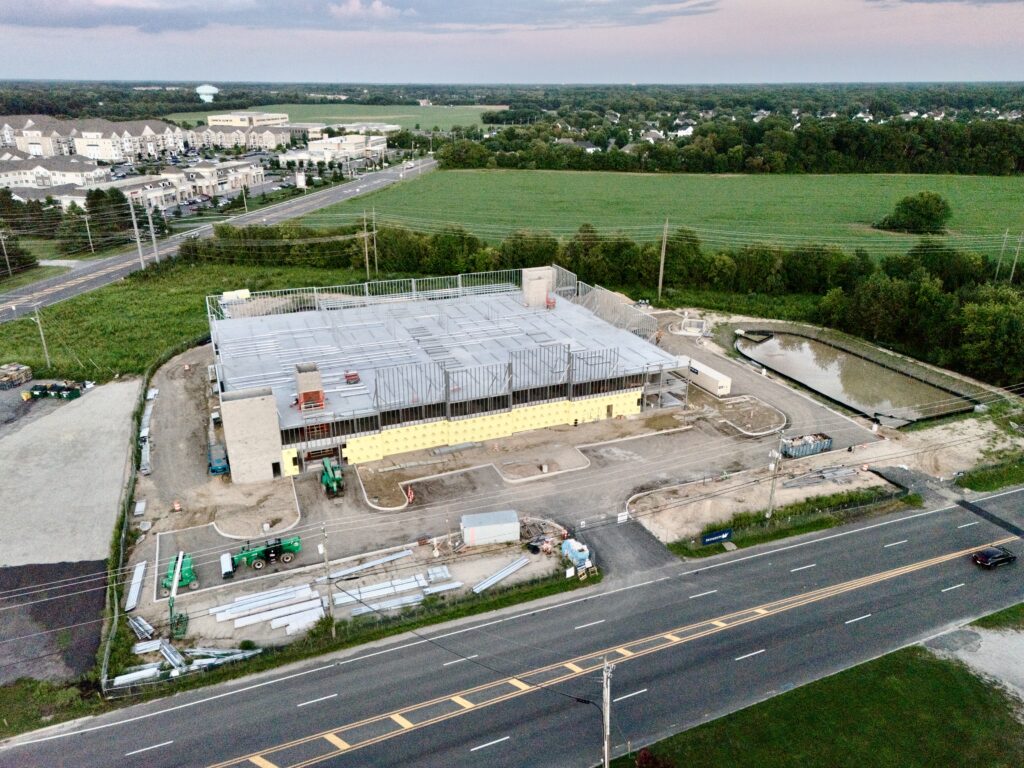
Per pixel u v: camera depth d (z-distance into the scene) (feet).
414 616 181.78
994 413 302.66
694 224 645.92
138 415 288.10
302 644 171.42
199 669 163.32
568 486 241.76
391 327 330.13
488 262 505.25
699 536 214.90
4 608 185.26
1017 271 447.83
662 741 146.51
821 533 220.23
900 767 141.90
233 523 219.41
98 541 213.25
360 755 143.13
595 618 182.91
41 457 260.01
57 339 374.63
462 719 151.94
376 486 239.91
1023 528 223.51
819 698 157.99
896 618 184.03
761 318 432.66
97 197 604.08
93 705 155.02
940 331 364.38
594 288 391.65
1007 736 149.69
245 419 233.76
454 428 264.72
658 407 301.02
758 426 286.87
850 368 362.74
